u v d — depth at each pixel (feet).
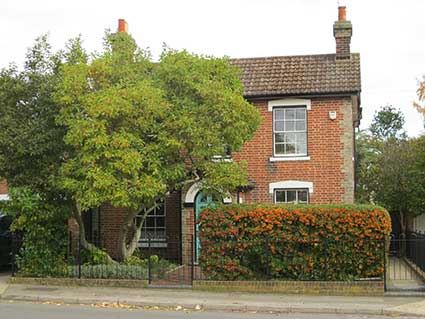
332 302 46.55
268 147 70.33
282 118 70.74
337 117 69.31
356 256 50.88
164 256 72.64
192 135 51.57
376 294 49.62
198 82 54.34
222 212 52.90
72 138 50.78
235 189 61.31
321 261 51.39
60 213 56.65
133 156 49.75
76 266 56.13
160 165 52.24
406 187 81.05
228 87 56.85
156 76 56.03
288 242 51.72
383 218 50.85
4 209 56.80
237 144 54.85
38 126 53.11
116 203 50.08
